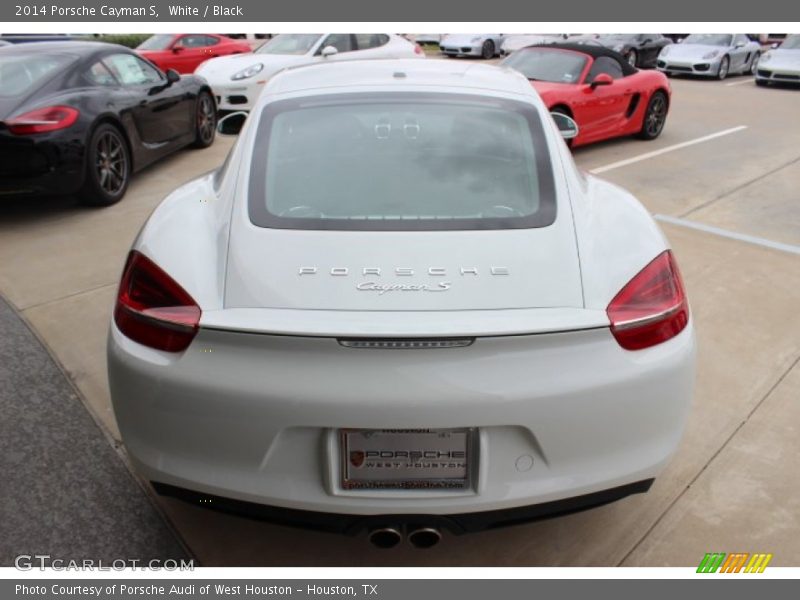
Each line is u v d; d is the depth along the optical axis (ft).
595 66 24.45
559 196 6.79
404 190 6.79
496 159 7.22
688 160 23.63
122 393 5.87
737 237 15.79
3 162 15.46
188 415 5.57
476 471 5.58
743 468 8.15
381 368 5.28
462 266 5.89
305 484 5.62
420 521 5.73
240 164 7.21
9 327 11.40
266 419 5.40
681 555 6.93
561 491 5.70
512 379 5.35
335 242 6.11
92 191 17.24
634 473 5.88
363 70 8.93
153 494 7.74
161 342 5.66
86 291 12.80
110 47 19.75
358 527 5.80
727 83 48.39
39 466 8.11
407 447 5.56
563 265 5.97
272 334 5.29
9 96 15.90
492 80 8.69
